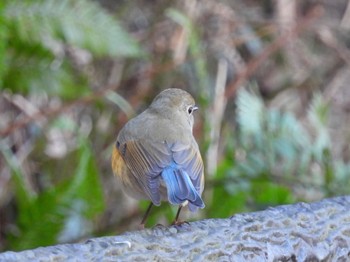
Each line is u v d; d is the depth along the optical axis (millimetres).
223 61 13344
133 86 13367
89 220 10766
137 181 7465
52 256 5328
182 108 8039
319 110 11773
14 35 10414
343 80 14828
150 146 7449
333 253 6301
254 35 14047
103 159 12625
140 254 5617
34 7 10516
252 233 6137
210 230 6152
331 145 13578
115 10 14352
